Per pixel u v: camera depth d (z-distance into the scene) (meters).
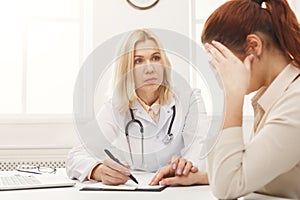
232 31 0.84
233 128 0.76
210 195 0.82
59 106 2.90
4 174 1.41
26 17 2.89
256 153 0.73
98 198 0.78
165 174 0.98
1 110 2.84
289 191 0.81
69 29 2.94
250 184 0.72
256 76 0.86
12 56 2.88
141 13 2.85
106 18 2.82
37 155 2.65
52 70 2.90
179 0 2.88
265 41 0.84
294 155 0.72
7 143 2.69
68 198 0.79
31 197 0.81
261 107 0.90
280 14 0.84
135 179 0.98
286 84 0.82
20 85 2.88
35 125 2.72
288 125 0.73
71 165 1.17
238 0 0.87
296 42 0.82
